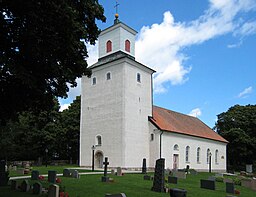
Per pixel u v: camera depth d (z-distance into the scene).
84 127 39.50
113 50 39.41
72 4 12.55
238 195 18.91
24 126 52.28
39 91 12.27
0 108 13.02
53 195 12.62
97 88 38.94
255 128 62.47
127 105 35.81
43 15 10.62
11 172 27.64
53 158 58.00
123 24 39.53
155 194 16.38
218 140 51.16
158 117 41.97
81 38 12.93
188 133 43.28
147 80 40.16
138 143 36.62
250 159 60.91
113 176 25.27
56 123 51.41
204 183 21.23
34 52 10.96
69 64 13.43
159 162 18.06
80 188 17.14
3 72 10.54
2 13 10.57
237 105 67.69
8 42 11.06
